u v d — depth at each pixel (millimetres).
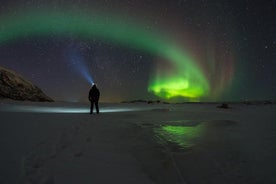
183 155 6648
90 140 7383
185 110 17031
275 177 5812
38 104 21484
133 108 19234
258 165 6289
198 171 6043
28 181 5234
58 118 10172
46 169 5691
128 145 7164
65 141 7152
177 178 5758
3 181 5172
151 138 7688
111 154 6562
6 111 12852
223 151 6918
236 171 6078
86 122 9383
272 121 11070
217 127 9453
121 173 5770
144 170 6008
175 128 9117
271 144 7473
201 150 6938
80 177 5496
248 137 8117
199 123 10109
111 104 25453
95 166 5949
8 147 6516
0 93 24578
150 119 11305
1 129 7797
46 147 6688
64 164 5934
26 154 6234
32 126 8320
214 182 5695
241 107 22062
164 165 6184
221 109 19047
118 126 8820
